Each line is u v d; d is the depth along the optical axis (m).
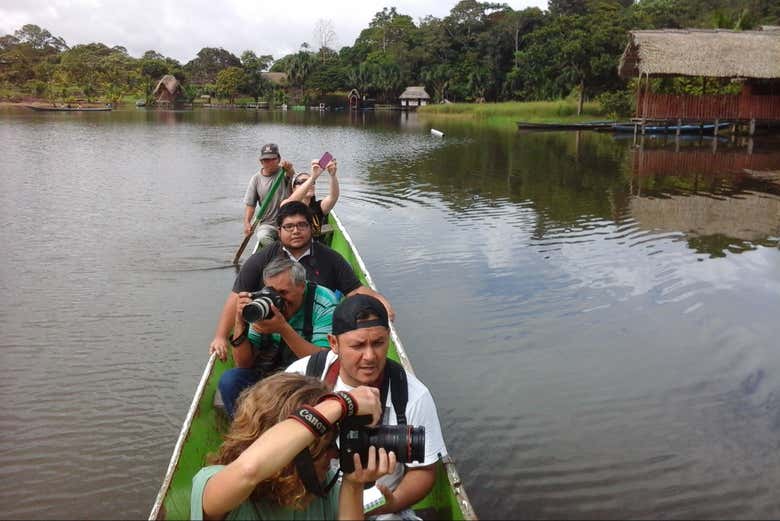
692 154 21.77
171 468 2.95
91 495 3.78
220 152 22.25
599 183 15.34
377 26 107.50
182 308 6.69
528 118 41.34
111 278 7.64
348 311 2.71
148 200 12.71
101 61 91.62
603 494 3.88
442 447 2.88
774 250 9.05
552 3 71.62
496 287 7.41
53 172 16.48
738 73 25.11
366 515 2.56
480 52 71.12
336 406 1.98
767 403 4.89
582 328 6.25
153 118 46.50
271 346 3.82
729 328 6.24
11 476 3.94
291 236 4.30
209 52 101.06
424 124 41.19
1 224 10.38
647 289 7.36
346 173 17.22
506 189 14.46
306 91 80.19
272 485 2.07
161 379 5.16
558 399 4.94
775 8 53.41
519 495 3.86
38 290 7.20
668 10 60.25
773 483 3.97
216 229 10.23
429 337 6.02
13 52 85.62
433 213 11.69
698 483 3.98
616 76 41.00
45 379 5.14
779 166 18.42
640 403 4.89
